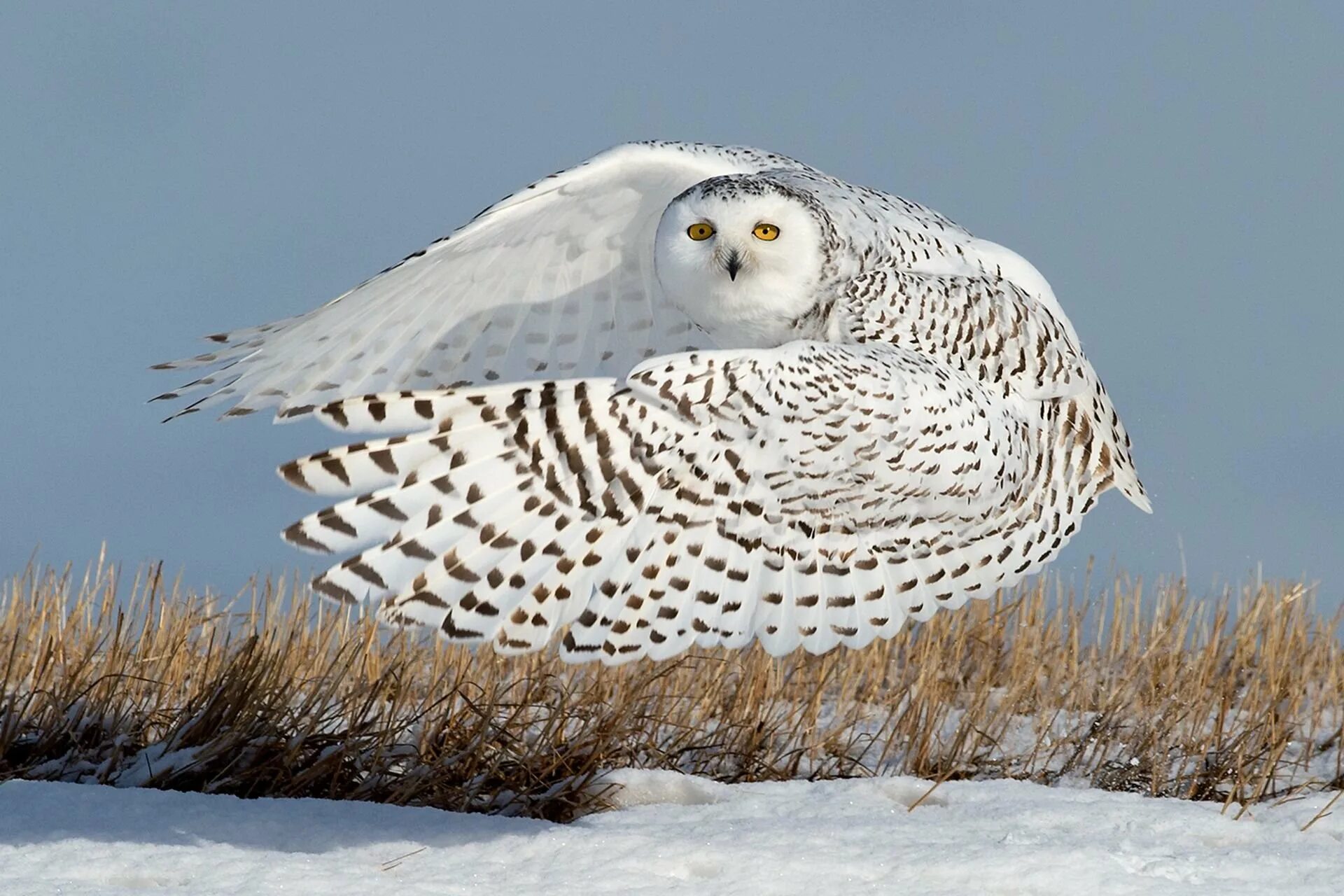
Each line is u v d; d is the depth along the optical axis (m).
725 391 7.12
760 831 8.21
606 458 7.01
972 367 8.17
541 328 9.52
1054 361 8.35
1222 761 11.10
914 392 7.47
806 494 7.34
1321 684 14.16
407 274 8.97
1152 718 12.29
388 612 6.82
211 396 8.85
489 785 9.70
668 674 11.91
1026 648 14.00
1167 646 14.17
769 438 7.19
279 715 9.80
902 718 12.05
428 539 6.83
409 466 6.77
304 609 12.14
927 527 7.70
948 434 7.54
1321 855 8.02
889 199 9.09
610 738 10.32
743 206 8.38
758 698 12.05
